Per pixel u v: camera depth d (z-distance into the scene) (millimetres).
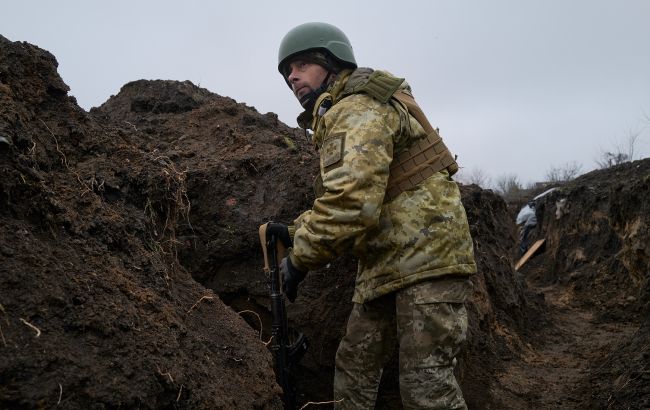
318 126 2135
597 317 7008
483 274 5203
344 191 1890
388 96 2049
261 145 3906
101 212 1994
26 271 1501
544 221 12922
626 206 7523
